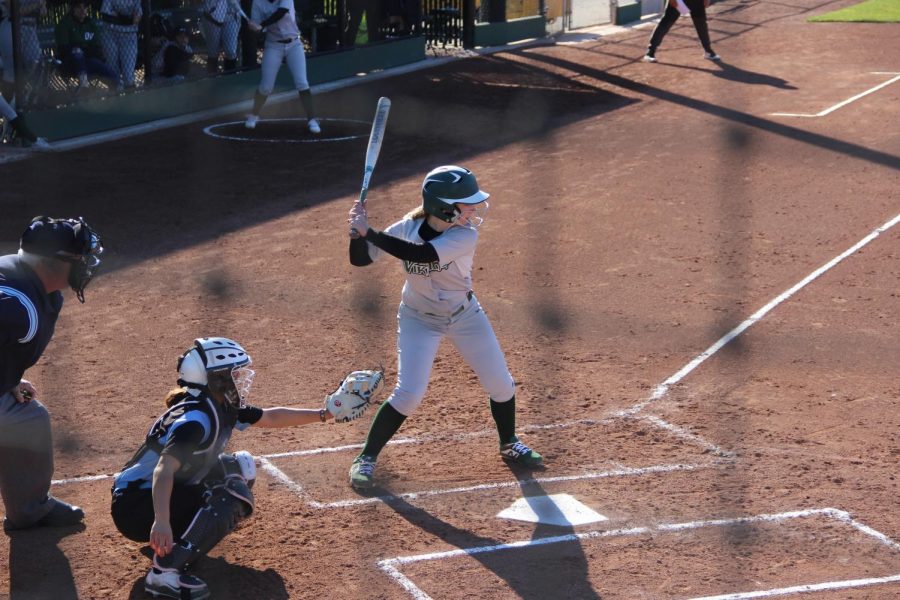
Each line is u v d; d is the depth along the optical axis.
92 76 60.34
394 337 31.84
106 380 28.52
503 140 59.59
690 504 22.19
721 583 19.19
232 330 32.19
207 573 19.50
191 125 62.59
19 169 51.69
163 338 31.50
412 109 67.56
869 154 55.19
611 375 29.12
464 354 23.27
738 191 48.66
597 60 84.62
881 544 20.59
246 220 44.16
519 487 23.05
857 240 41.41
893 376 28.97
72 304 34.22
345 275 37.47
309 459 24.45
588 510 21.98
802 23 103.00
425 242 21.64
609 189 49.25
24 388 19.97
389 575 19.45
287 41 59.66
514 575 19.48
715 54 84.00
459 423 26.39
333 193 48.47
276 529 21.19
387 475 23.64
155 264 38.34
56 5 64.00
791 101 68.81
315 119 61.47
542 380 28.81
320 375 28.92
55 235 18.36
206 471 18.95
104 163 53.34
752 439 25.30
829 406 27.12
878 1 118.94
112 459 24.20
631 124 63.19
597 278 37.25
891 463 24.06
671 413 26.77
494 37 90.19
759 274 37.56
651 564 19.86
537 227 43.44
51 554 20.17
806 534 20.94
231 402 18.67
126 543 20.62
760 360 30.09
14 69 55.25
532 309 34.19
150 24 64.06
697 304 34.66
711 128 61.69
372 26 81.56
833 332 32.16
